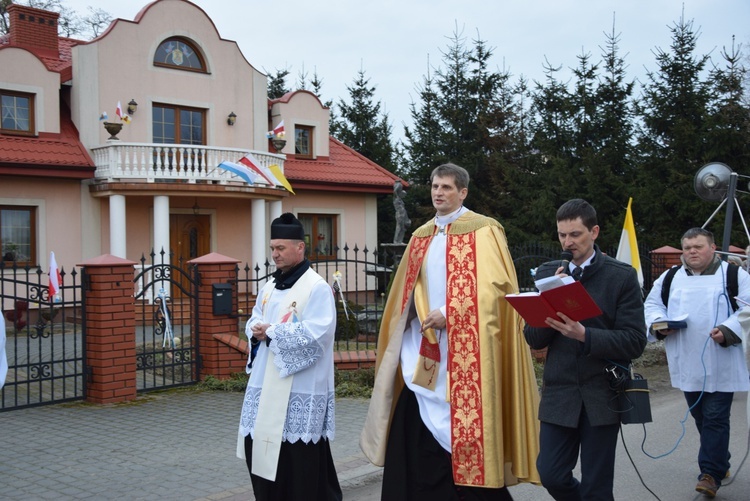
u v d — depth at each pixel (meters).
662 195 22.38
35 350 12.96
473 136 30.98
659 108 23.06
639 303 3.81
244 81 22.17
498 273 4.33
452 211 4.55
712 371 5.50
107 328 8.59
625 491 5.62
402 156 32.72
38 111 18.36
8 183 17.69
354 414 8.01
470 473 4.14
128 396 8.75
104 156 18.61
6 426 7.50
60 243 18.53
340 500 4.53
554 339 3.94
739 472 6.07
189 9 20.86
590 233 3.90
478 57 31.22
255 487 4.29
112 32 19.42
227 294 9.74
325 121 24.55
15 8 20.53
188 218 21.31
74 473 5.87
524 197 26.69
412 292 4.54
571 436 3.87
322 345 4.21
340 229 24.33
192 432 7.22
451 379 4.28
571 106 25.31
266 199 21.30
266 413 4.19
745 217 21.88
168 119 20.78
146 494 5.35
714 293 5.68
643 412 3.72
